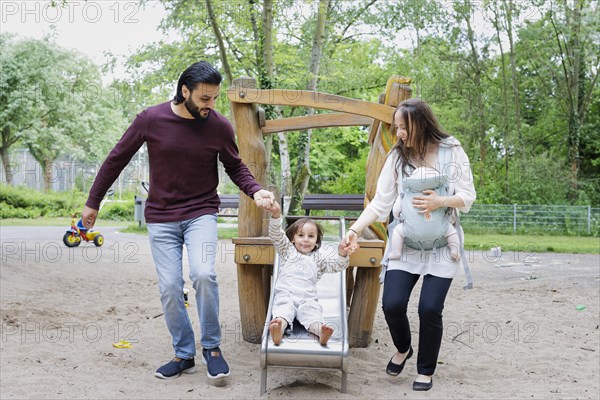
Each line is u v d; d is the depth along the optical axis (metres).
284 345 3.90
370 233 5.16
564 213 22.72
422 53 22.11
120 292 7.98
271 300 4.31
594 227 22.22
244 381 4.21
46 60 36.09
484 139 28.92
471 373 4.61
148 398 3.78
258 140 5.32
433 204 3.89
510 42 28.38
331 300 4.65
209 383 4.11
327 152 30.61
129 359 4.68
